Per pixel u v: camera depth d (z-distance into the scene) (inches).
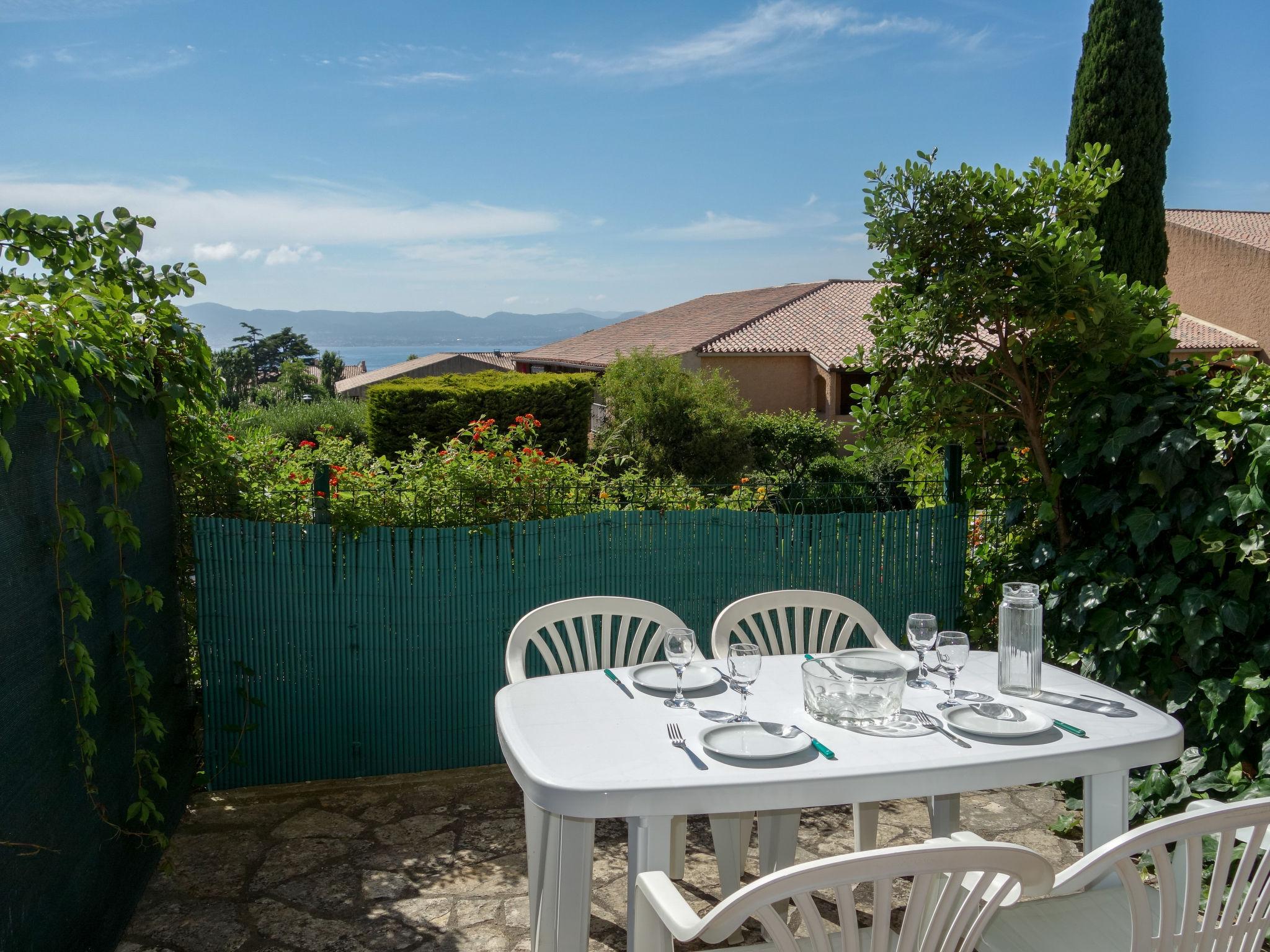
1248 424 147.7
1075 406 181.8
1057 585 183.6
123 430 142.6
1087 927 97.8
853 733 109.8
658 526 203.2
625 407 772.6
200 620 181.2
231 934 131.6
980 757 102.1
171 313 154.1
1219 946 81.0
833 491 223.5
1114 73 432.5
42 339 102.5
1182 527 159.9
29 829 98.7
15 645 97.6
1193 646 152.9
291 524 184.2
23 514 101.7
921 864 68.2
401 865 153.0
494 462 204.2
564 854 111.4
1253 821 77.8
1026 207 186.7
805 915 69.1
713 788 94.5
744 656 114.3
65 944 108.6
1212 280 1112.2
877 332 207.2
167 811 158.7
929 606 216.7
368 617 188.5
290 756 187.9
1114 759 106.7
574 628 154.3
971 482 216.7
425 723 193.3
